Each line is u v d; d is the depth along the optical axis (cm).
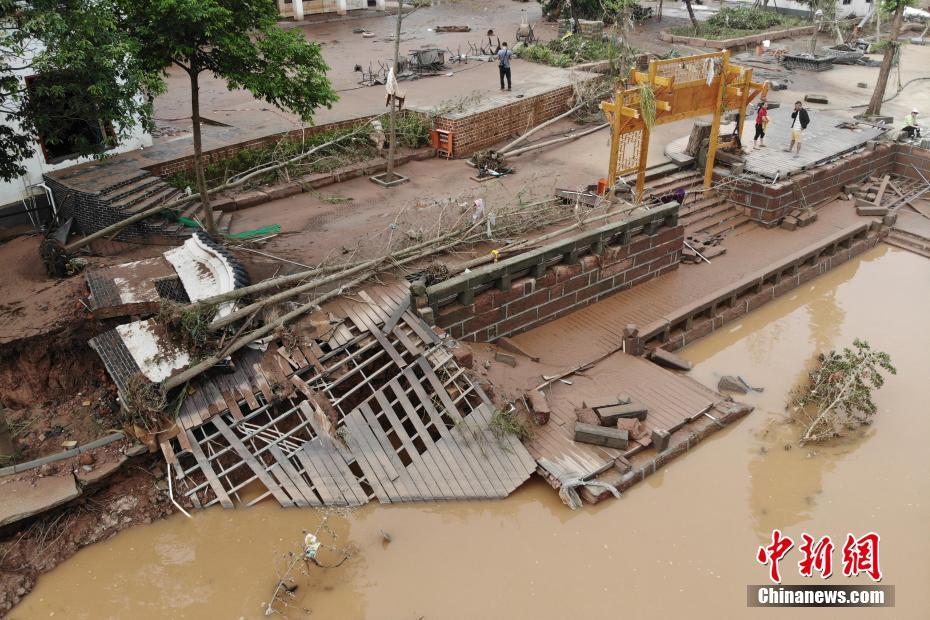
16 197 1739
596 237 1709
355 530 1188
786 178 2262
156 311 1298
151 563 1125
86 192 1662
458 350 1383
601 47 3597
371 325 1370
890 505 1294
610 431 1337
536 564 1151
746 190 2278
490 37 3672
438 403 1337
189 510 1196
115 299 1302
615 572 1143
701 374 1673
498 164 2334
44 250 1500
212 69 1548
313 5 4150
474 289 1514
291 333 1323
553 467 1280
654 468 1338
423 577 1120
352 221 1908
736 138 2402
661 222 1866
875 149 2567
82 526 1150
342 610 1064
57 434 1247
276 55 1542
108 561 1127
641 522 1238
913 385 1627
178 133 2233
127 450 1208
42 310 1374
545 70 3175
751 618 1073
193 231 1695
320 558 1138
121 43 1302
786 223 2270
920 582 1134
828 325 1900
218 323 1277
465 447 1288
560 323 1717
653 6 5225
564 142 2638
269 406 1261
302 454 1240
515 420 1335
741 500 1297
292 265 1612
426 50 3134
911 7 5022
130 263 1438
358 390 1344
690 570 1150
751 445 1435
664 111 2061
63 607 1060
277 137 2230
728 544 1202
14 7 1231
